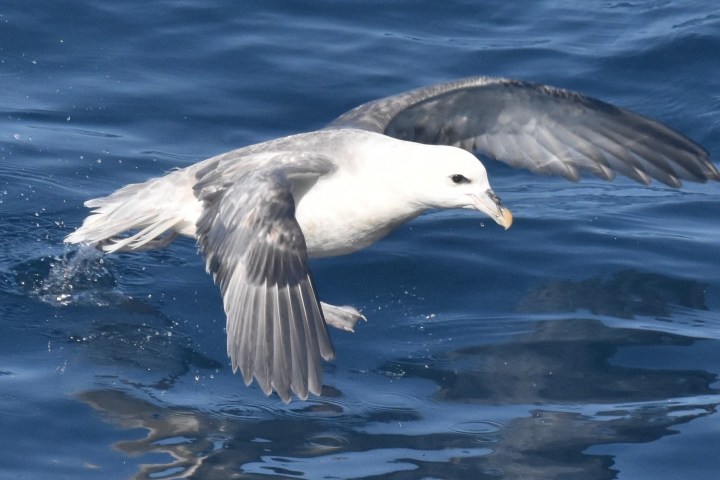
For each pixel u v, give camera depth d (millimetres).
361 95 18547
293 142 12953
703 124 18094
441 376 12609
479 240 15375
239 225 11133
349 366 12727
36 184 15977
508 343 13227
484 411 12031
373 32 20109
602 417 11938
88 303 13602
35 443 11250
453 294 14250
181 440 11391
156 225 13047
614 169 13883
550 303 14055
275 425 11664
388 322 13625
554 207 16312
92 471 10914
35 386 12062
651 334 13406
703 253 15133
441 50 19719
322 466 11102
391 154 12656
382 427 11711
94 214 13656
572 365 12836
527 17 20703
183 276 14305
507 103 13758
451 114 14180
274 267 10812
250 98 18406
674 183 13625
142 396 12031
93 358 12633
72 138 17188
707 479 10992
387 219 12883
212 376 12461
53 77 18484
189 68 18984
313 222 12703
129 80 18578
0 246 14570
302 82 18781
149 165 16766
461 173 12508
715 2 21031
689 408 12078
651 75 19125
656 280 14547
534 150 14180
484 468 11125
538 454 11352
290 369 10539
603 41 20000
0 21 19328
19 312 13336
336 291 14234
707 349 13125
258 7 20453
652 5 21062
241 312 10812
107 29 19578
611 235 15531
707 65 19234
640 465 11203
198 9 20203
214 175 12039
